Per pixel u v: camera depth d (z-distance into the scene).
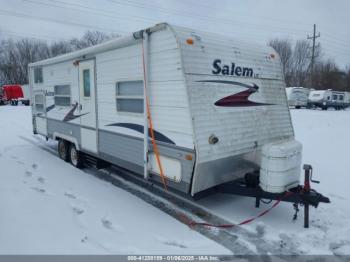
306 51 51.50
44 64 7.92
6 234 3.53
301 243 3.78
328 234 3.99
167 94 4.21
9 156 8.06
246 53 4.82
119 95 5.22
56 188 5.46
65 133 7.33
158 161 4.54
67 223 3.99
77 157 6.96
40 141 10.53
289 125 5.55
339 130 13.47
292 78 51.31
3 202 4.42
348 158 8.07
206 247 3.68
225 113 4.37
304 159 7.96
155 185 5.89
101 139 5.91
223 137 4.28
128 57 4.89
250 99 4.82
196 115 3.98
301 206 4.85
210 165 4.12
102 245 3.55
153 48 4.34
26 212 4.16
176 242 3.78
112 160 5.64
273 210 4.75
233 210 4.76
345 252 3.59
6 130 13.08
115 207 4.78
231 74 4.54
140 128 4.82
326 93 31.75
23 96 35.56
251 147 4.71
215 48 4.36
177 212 4.68
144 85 4.55
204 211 4.72
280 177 4.11
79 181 6.04
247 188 4.35
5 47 54.03
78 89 6.48
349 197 5.28
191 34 4.16
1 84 53.50
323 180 6.19
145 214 4.58
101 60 5.59
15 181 5.57
